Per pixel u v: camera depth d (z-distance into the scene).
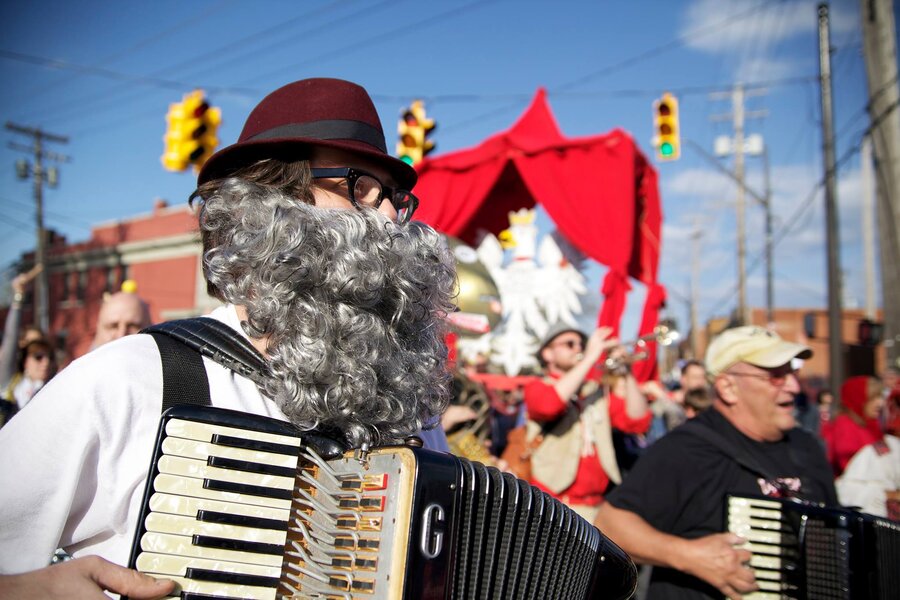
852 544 2.54
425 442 1.67
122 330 3.58
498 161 7.91
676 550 2.69
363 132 1.52
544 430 4.51
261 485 1.11
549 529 1.39
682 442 2.94
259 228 1.31
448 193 8.11
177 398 1.24
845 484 4.60
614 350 4.75
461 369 4.90
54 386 1.21
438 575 1.08
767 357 2.94
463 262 7.98
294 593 1.11
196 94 10.28
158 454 1.08
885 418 5.30
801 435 3.20
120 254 32.72
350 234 1.32
